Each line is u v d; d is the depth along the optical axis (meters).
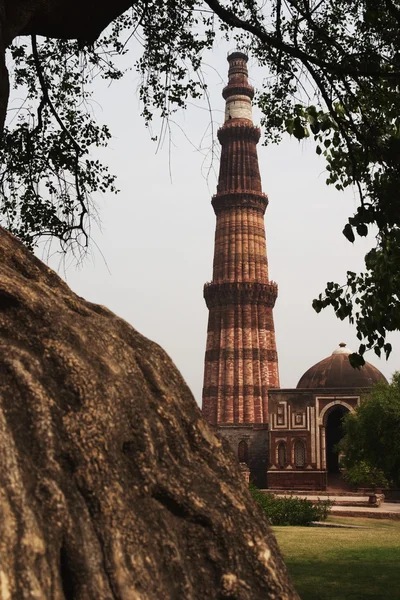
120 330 4.17
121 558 2.89
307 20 9.02
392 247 9.09
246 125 76.81
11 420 3.07
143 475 3.26
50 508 2.84
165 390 3.82
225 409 66.69
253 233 73.62
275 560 3.36
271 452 56.66
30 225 11.99
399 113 9.89
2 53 5.60
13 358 3.28
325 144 9.98
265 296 71.25
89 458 3.06
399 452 37.44
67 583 2.78
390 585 11.16
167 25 10.88
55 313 3.64
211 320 71.44
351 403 56.44
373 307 9.37
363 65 9.34
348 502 42.22
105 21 7.07
